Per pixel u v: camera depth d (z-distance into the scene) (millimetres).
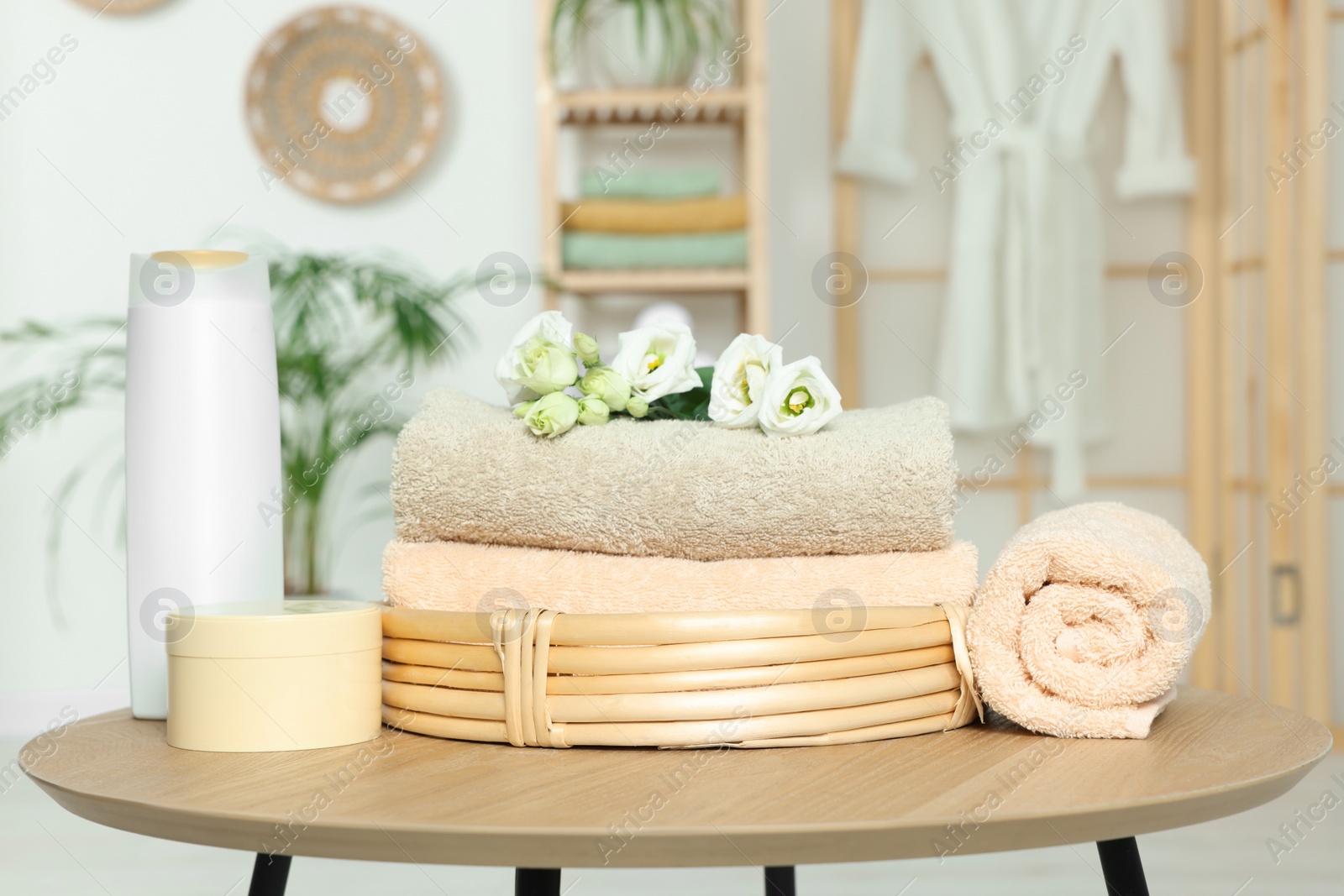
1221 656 2012
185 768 451
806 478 501
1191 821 393
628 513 510
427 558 525
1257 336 1969
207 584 569
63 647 2105
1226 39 1977
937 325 2000
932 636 497
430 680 501
